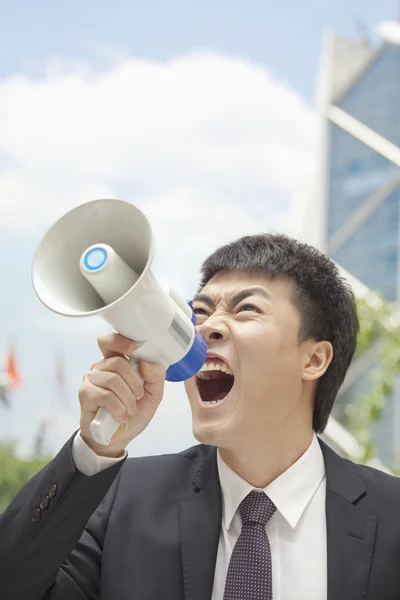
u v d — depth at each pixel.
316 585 1.51
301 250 1.71
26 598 1.43
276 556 1.54
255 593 1.46
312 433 1.69
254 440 1.58
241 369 1.56
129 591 1.52
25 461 4.74
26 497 1.42
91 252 1.17
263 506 1.56
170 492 1.67
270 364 1.58
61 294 1.19
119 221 1.21
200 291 1.73
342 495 1.59
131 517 1.62
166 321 1.21
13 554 1.39
